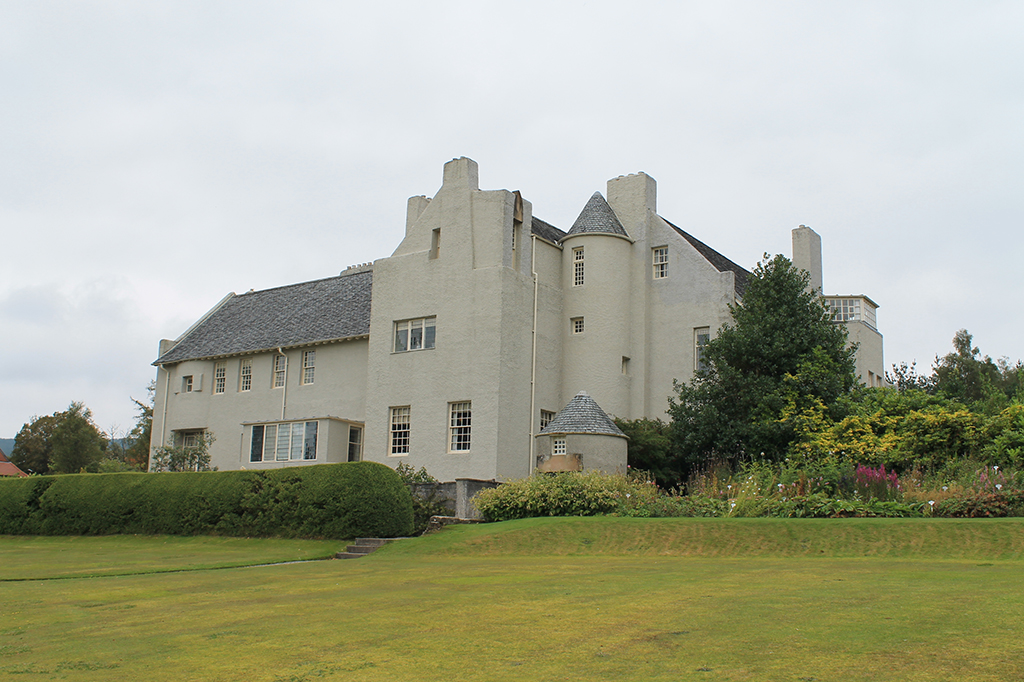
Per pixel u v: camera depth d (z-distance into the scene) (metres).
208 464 39.94
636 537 20.95
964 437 26.36
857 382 34.25
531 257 34.53
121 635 10.32
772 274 32.97
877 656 8.03
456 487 27.80
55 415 79.94
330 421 35.62
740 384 31.08
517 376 32.72
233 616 11.52
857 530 19.42
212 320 47.12
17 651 9.47
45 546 28.00
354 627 10.39
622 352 35.34
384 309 35.44
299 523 26.62
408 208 39.81
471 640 9.46
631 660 8.30
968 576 13.30
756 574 14.52
